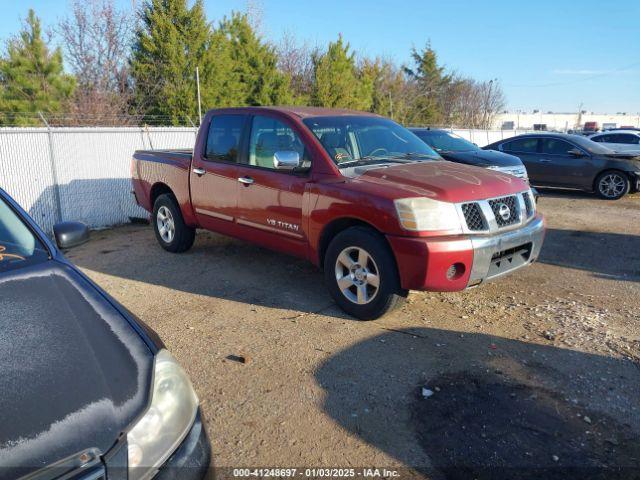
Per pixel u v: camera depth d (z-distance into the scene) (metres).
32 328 2.17
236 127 5.83
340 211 4.61
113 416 1.85
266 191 5.36
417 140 5.96
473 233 4.30
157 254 7.20
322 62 30.02
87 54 27.34
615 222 9.49
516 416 3.28
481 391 3.55
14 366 1.97
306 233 5.01
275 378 3.73
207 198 6.17
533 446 3.00
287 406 3.39
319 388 3.60
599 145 13.02
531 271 6.30
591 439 3.06
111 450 1.77
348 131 5.39
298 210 5.04
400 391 3.56
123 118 22.69
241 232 5.85
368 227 4.54
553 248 7.50
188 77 23.80
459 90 47.06
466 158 9.88
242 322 4.72
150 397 1.97
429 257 4.08
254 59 26.66
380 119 5.97
